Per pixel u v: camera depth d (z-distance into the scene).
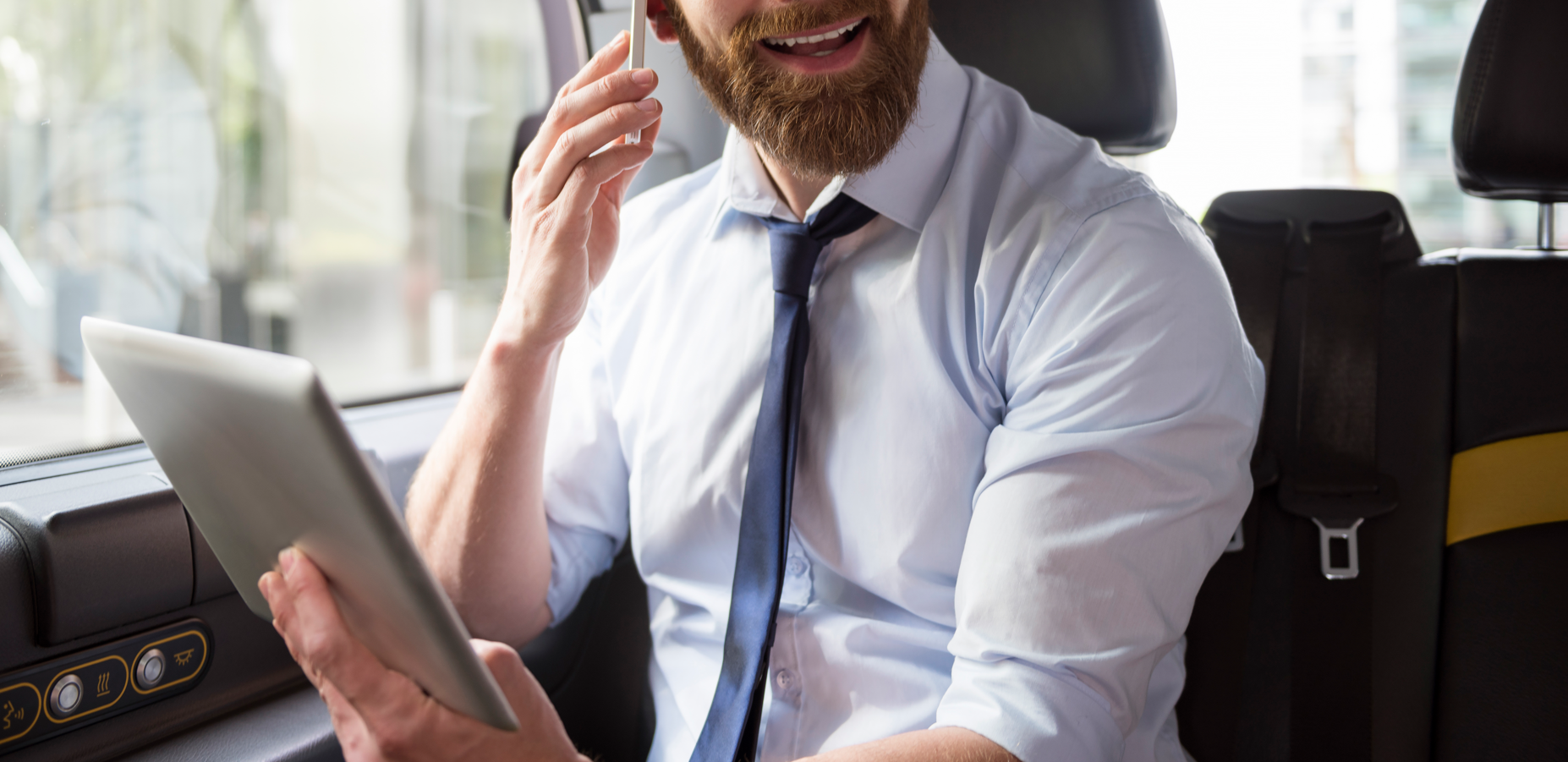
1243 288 1.15
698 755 0.82
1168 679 0.96
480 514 0.98
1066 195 0.89
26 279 1.11
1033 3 1.21
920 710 0.88
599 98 0.87
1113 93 1.21
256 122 1.41
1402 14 1.46
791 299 0.92
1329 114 1.57
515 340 0.93
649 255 1.10
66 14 1.16
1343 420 1.07
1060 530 0.77
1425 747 1.01
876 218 0.95
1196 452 0.79
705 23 0.91
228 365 0.49
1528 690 0.98
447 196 1.59
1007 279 0.88
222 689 0.90
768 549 0.86
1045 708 0.74
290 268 1.45
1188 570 0.79
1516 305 1.07
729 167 1.02
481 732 0.61
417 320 1.57
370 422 1.26
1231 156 1.54
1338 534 1.04
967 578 0.81
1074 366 0.81
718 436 0.98
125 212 1.22
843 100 0.87
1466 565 1.02
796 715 0.92
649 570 1.04
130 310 1.23
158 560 0.84
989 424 0.89
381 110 1.52
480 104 1.55
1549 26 1.10
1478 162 1.14
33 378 1.10
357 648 0.60
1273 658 1.05
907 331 0.90
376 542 0.49
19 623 0.76
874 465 0.90
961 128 0.97
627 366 1.09
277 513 0.56
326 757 0.87
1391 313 1.11
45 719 0.77
